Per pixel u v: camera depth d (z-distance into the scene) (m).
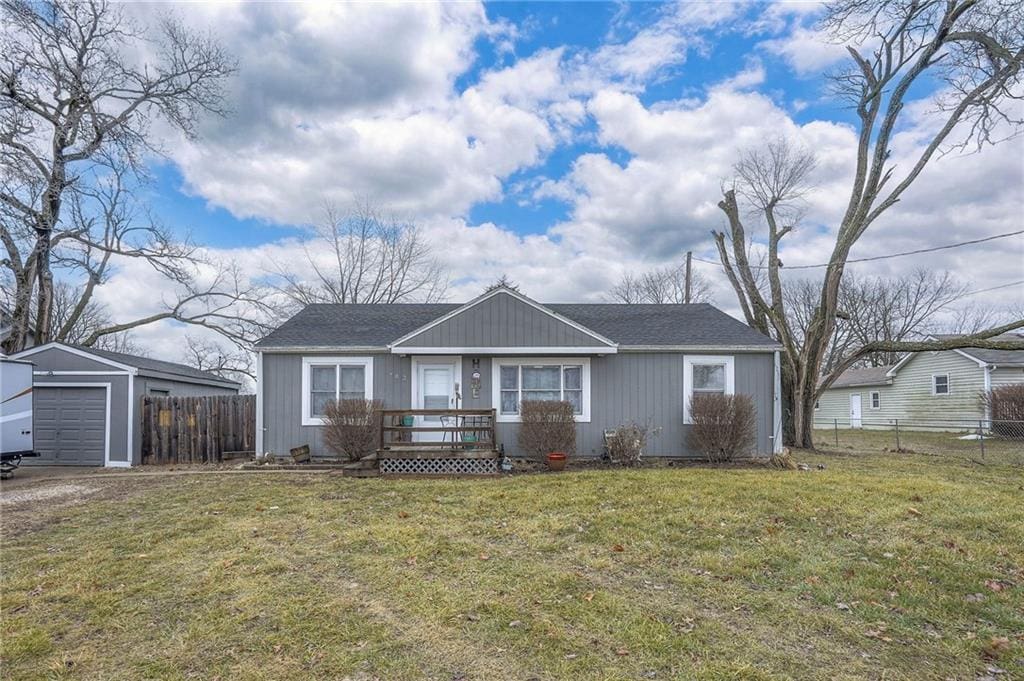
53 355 13.73
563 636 3.77
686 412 12.51
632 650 3.57
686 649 3.58
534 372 12.68
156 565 5.27
